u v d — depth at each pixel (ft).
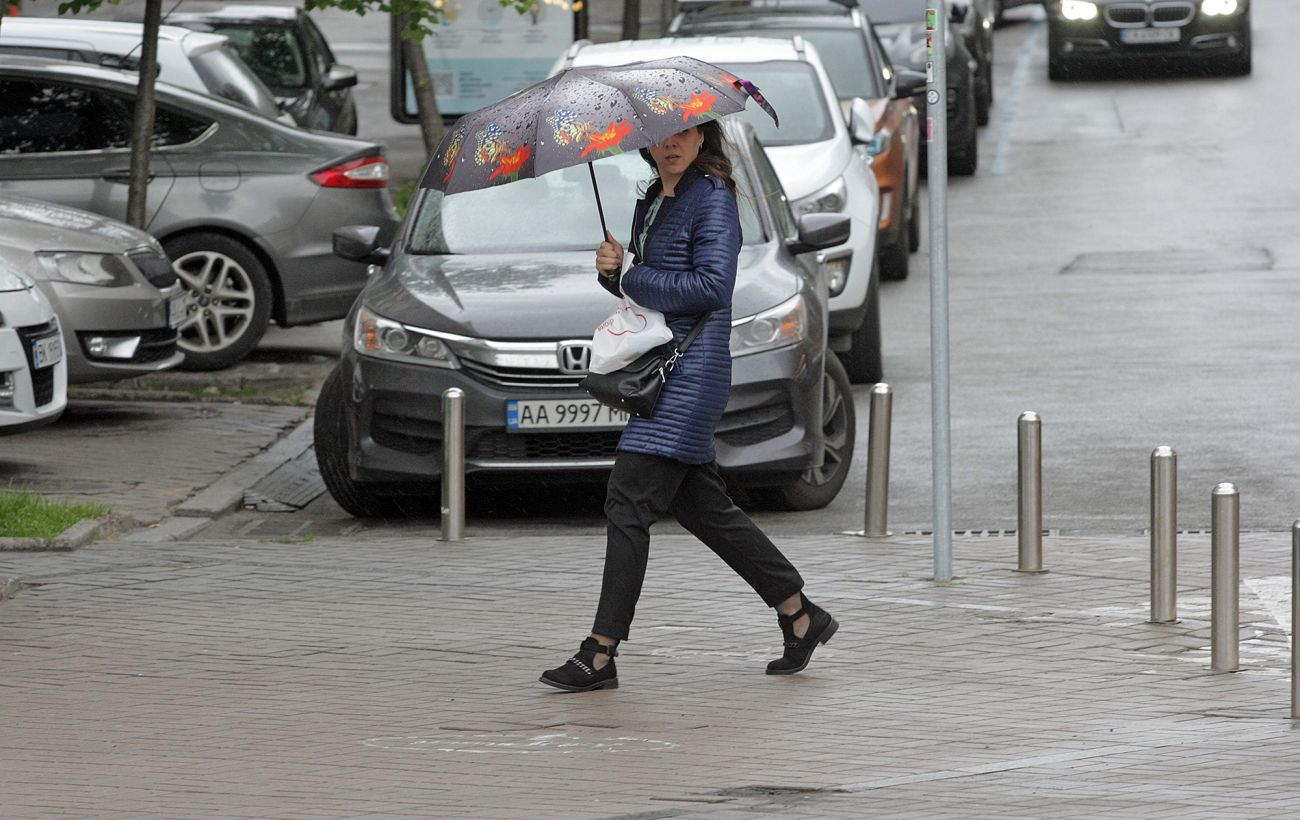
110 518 88.28
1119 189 201.87
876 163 157.48
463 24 198.90
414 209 97.50
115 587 76.23
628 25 206.59
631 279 59.77
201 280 128.36
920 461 101.50
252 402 120.67
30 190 127.95
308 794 50.96
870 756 54.08
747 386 85.61
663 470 60.64
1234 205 189.88
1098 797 49.06
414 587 75.87
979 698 60.23
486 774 52.80
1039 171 215.51
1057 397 115.96
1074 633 68.03
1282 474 95.30
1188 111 251.60
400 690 61.82
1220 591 63.05
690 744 55.67
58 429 112.16
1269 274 156.66
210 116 129.90
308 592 75.25
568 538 84.69
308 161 130.41
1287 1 359.25
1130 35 273.33
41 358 96.63
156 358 112.88
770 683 62.34
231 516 94.38
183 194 128.06
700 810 48.91
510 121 57.77
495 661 65.26
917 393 118.52
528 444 85.81
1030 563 76.89
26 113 129.39
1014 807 48.32
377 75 304.50
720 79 59.57
